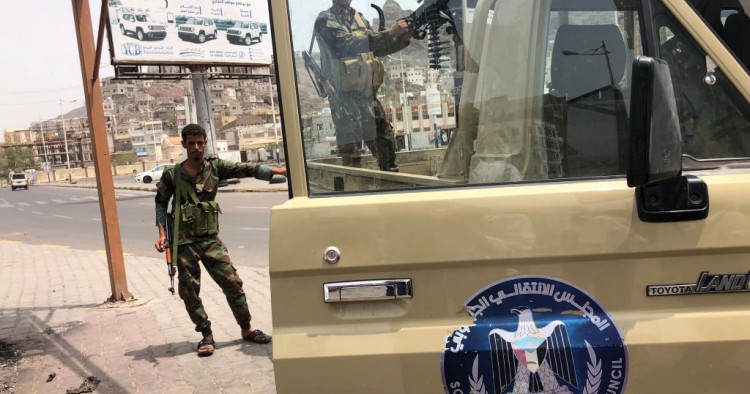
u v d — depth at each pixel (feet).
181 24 65.26
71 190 168.04
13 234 58.29
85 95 21.44
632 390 5.68
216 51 67.15
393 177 6.36
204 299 22.08
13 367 15.78
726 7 6.51
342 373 5.80
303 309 5.87
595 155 6.28
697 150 6.07
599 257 5.71
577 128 6.34
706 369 5.65
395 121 6.40
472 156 6.50
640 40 6.22
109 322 19.70
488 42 6.59
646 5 6.18
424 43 6.55
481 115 6.53
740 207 5.64
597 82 6.34
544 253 5.73
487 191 5.91
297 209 5.87
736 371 5.64
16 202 119.03
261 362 15.01
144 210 75.00
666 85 5.07
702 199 5.59
